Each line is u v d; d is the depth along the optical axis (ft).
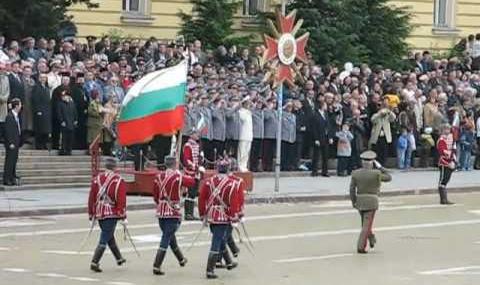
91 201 76.79
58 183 128.77
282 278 76.07
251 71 155.94
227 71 153.07
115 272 76.38
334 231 103.24
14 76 127.03
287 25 134.10
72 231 97.30
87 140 134.10
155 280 73.67
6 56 130.41
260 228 103.76
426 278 77.77
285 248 91.56
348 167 155.22
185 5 184.55
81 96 133.69
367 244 93.91
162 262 77.97
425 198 139.64
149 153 135.03
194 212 108.58
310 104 152.15
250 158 147.13
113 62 140.97
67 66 136.05
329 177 152.76
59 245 88.84
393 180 152.87
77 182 130.62
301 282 74.54
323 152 152.56
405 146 165.89
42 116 129.90
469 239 100.73
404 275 78.89
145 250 87.40
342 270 80.59
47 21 152.05
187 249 88.58
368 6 194.29
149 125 105.09
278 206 124.57
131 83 133.49
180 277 75.31
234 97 142.31
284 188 136.05
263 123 147.23
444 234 103.96
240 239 86.48
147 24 181.16
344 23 186.29
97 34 175.11
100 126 131.95
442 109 171.01
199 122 126.52
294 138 150.41
